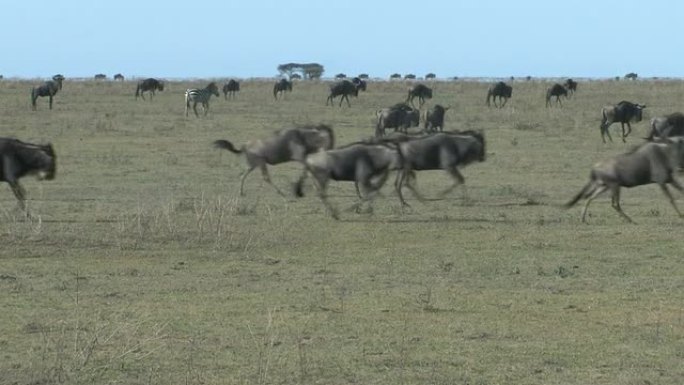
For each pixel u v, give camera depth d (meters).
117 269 32.22
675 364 21.89
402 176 46.94
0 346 23.06
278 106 125.06
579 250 35.75
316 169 43.34
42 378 20.78
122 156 66.56
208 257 34.38
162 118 101.62
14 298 27.95
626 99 134.62
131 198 48.88
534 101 136.12
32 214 43.00
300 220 42.31
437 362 22.03
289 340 23.75
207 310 26.62
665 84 177.62
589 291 29.14
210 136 81.19
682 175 53.34
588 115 106.81
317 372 21.28
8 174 42.84
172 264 33.12
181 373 21.17
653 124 71.19
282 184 54.38
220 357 22.30
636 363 21.97
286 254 35.06
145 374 21.11
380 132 80.94
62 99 133.75
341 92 126.31
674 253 35.12
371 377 21.00
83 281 30.33
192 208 44.66
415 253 35.22
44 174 43.59
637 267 32.75
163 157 66.44
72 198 48.81
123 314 26.00
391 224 41.50
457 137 47.97
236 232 38.88
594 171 42.56
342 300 27.81
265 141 50.44
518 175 59.03
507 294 28.70
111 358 22.09
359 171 43.47
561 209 46.03
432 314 26.30
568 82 147.50
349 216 43.62
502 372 21.36
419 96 125.56
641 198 49.50
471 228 40.47
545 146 75.00
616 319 25.77
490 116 103.38
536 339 23.91
